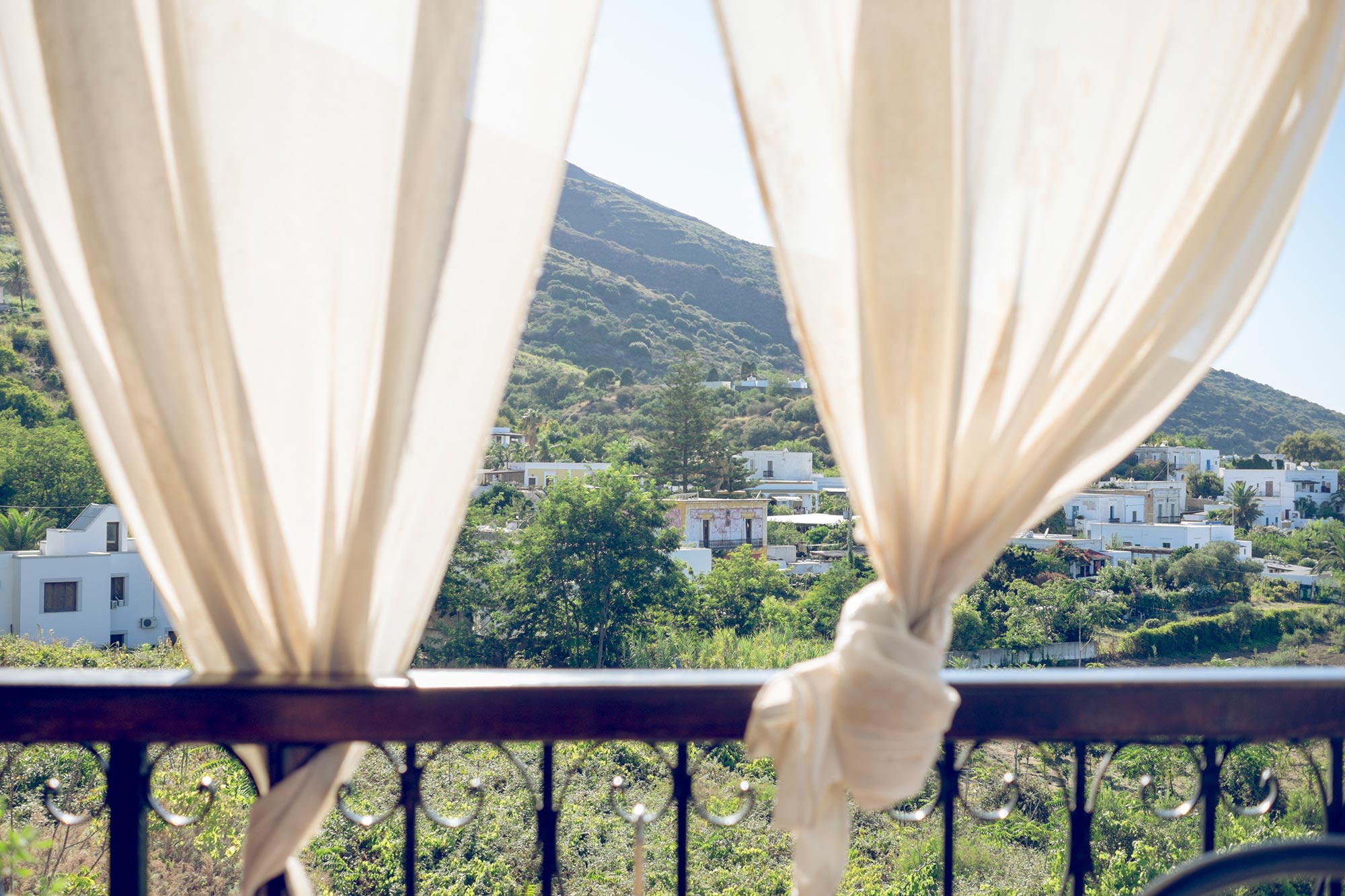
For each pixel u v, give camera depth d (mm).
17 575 20344
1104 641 25531
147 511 1109
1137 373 1139
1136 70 1144
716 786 10070
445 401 1142
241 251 1101
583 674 1175
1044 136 1133
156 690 1104
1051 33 1138
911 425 1108
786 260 1127
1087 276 1131
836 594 28562
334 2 1112
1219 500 39625
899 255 1095
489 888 8031
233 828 6191
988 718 1159
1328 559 30000
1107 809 10648
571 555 26438
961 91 1109
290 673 1149
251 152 1099
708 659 26609
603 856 8664
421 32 1091
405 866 1163
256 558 1110
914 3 1097
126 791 1136
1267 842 679
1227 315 1162
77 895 4102
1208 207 1157
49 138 1095
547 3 1147
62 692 1102
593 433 61188
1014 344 1146
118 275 1062
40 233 1088
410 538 1149
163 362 1074
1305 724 1173
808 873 1085
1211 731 1167
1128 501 36594
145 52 1082
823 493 47250
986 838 10547
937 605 1126
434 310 1096
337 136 1114
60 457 26141
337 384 1113
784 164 1123
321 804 1142
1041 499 1129
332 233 1118
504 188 1146
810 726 1073
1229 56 1166
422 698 1122
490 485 33312
